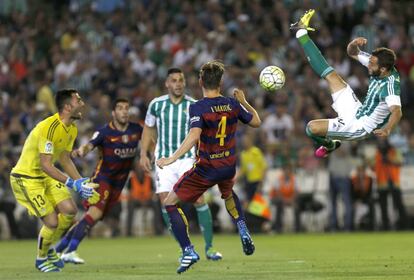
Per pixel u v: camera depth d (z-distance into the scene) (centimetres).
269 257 3067
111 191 3136
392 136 5256
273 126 5234
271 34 6022
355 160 5053
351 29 6212
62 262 2661
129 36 5991
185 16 6238
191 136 2241
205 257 3092
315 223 5072
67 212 2619
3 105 5369
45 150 2500
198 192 2333
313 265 2667
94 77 5666
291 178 4906
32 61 6044
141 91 5434
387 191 4931
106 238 4703
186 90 5362
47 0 6762
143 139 3025
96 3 6550
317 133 2598
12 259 3180
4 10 6675
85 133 4831
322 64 2605
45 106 5206
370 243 3831
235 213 2377
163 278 2267
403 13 6359
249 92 5422
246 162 4772
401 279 2197
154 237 4722
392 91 2458
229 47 5775
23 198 2589
